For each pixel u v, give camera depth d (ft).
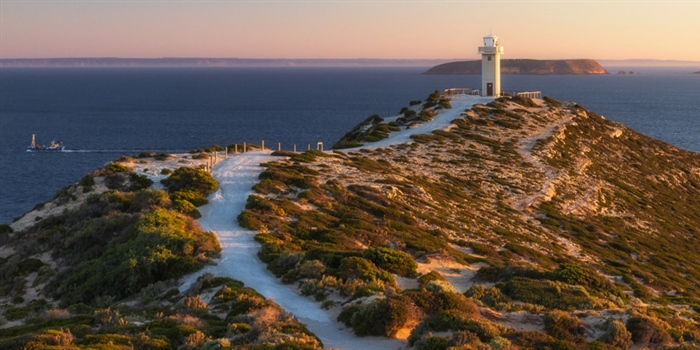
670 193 296.92
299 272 112.16
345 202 176.24
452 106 353.31
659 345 84.94
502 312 93.61
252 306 91.81
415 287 112.88
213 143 567.59
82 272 128.77
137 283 118.52
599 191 256.73
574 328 86.74
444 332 80.53
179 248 126.93
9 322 105.60
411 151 264.31
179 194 165.99
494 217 198.59
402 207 180.04
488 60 388.98
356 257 116.47
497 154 276.41
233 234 142.00
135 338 77.56
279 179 186.60
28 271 141.18
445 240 158.61
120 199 165.07
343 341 83.30
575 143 320.50
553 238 190.29
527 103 372.38
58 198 187.11
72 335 81.25
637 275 159.63
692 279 179.42
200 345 75.56
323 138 590.96
